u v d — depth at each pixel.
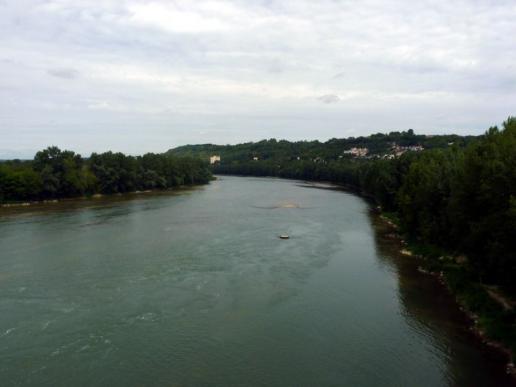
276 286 43.31
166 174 166.25
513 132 39.25
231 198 127.25
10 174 109.12
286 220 83.88
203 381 26.41
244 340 31.72
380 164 115.50
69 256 54.00
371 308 37.69
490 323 33.12
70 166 123.12
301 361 28.80
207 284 43.72
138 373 27.22
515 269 31.94
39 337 31.89
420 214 56.69
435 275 47.00
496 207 34.12
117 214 90.44
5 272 47.22
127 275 46.50
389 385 26.06
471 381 26.42
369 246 60.78
